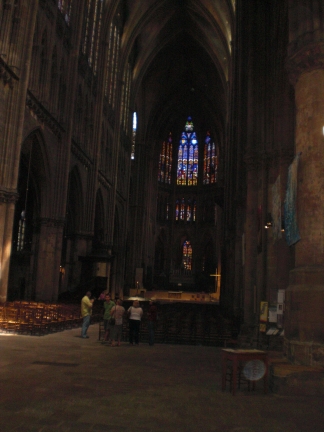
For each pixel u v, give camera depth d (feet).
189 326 57.82
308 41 35.37
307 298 32.12
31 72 81.82
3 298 67.46
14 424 18.88
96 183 121.90
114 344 49.32
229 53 147.54
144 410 22.06
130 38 155.84
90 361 36.68
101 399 23.80
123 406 22.62
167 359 40.65
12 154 70.23
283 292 44.37
